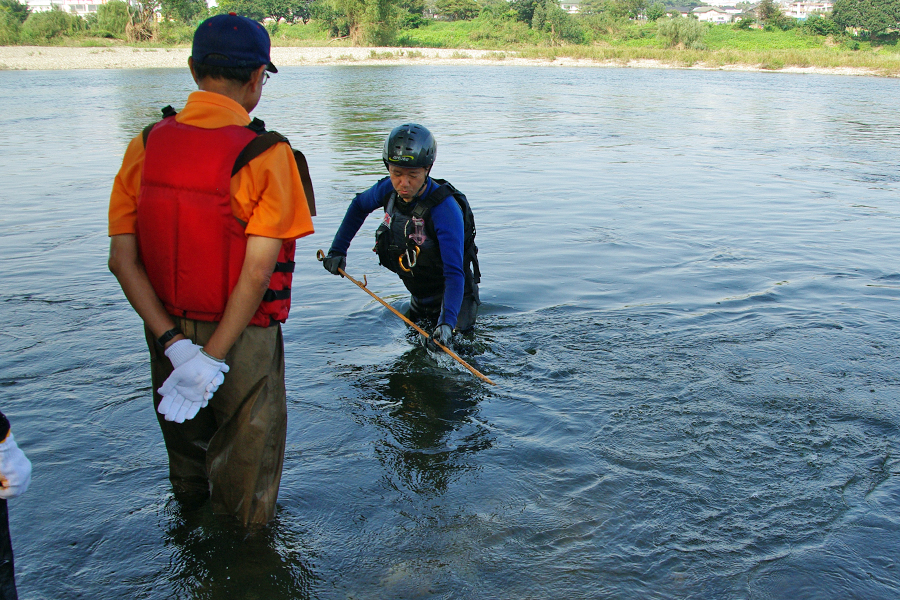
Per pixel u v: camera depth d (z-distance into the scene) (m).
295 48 62.91
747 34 69.81
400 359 3.80
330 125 15.38
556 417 3.16
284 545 2.30
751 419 3.15
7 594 1.73
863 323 4.38
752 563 2.23
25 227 6.59
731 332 4.21
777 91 28.97
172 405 2.06
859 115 19.41
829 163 11.27
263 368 2.27
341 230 4.12
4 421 1.64
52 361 3.64
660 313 4.54
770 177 9.95
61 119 15.84
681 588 2.13
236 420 2.29
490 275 5.36
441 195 3.85
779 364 3.74
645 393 3.40
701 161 11.29
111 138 12.82
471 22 77.81
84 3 111.06
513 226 6.97
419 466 2.78
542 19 71.56
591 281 5.23
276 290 2.25
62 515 2.43
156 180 2.08
